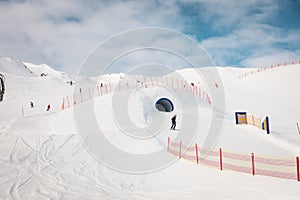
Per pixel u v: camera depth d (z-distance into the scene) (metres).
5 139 19.41
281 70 60.03
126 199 9.62
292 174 10.53
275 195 9.14
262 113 31.70
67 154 15.58
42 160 14.55
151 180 11.58
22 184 10.94
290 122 27.38
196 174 11.66
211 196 9.49
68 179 11.68
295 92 44.25
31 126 21.39
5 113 31.89
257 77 58.62
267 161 11.59
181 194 9.90
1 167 13.26
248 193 9.47
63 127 20.53
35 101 36.44
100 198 9.65
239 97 41.06
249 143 16.88
